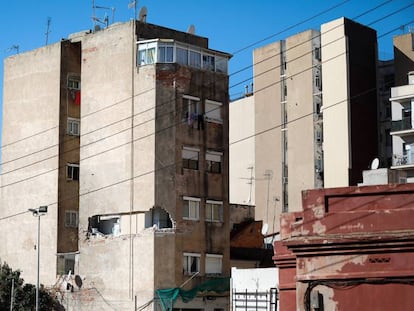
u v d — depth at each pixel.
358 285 22.72
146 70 49.97
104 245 49.88
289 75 77.44
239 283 37.16
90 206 51.12
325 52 72.19
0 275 50.69
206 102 51.53
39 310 50.47
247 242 60.34
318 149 74.00
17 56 57.72
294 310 25.92
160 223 48.94
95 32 52.81
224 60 53.16
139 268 47.91
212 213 50.75
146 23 51.69
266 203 77.25
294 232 24.06
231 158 82.12
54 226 53.62
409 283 22.16
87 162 51.78
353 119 70.00
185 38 53.88
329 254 23.11
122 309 48.06
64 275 51.94
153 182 48.50
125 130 50.25
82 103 52.62
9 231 56.16
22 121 56.66
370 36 73.44
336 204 23.83
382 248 22.47
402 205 23.27
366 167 70.19
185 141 50.09
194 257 49.22
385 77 74.56
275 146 77.69
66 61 55.53
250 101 81.56
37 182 55.22
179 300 47.53
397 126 66.25
